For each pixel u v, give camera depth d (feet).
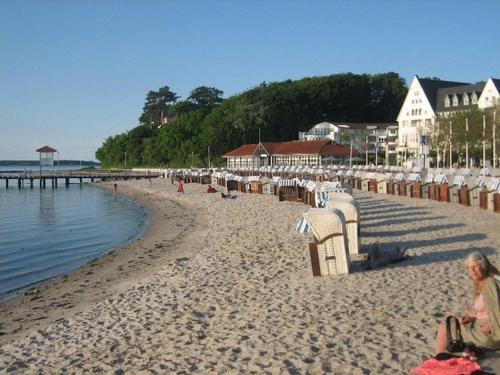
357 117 449.89
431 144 246.47
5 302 48.75
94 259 69.67
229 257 54.24
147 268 59.47
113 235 97.40
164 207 145.28
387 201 93.71
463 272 39.52
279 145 299.58
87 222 121.08
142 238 87.51
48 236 97.71
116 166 544.21
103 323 34.88
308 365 24.13
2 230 107.76
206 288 41.42
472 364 17.38
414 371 18.20
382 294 34.71
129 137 542.98
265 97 415.44
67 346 30.89
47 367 27.58
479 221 64.64
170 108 599.16
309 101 427.74
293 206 99.30
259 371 24.16
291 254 52.13
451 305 31.53
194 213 117.50
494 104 220.64
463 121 226.38
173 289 42.37
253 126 399.44
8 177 306.96
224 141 395.55
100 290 50.65
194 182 230.27
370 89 460.14
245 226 77.61
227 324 31.60
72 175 334.85
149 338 30.53
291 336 28.22
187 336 30.07
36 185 345.10
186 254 63.31
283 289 38.52
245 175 215.31
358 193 115.44
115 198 204.44
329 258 41.04
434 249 49.08
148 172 397.39
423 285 36.37
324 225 40.81
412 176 113.39
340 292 35.94
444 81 329.31
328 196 66.49
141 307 37.76
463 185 87.25
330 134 362.12
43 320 41.37
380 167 208.33
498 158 208.64
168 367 25.75
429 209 78.84
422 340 25.99
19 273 64.39
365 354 24.80
